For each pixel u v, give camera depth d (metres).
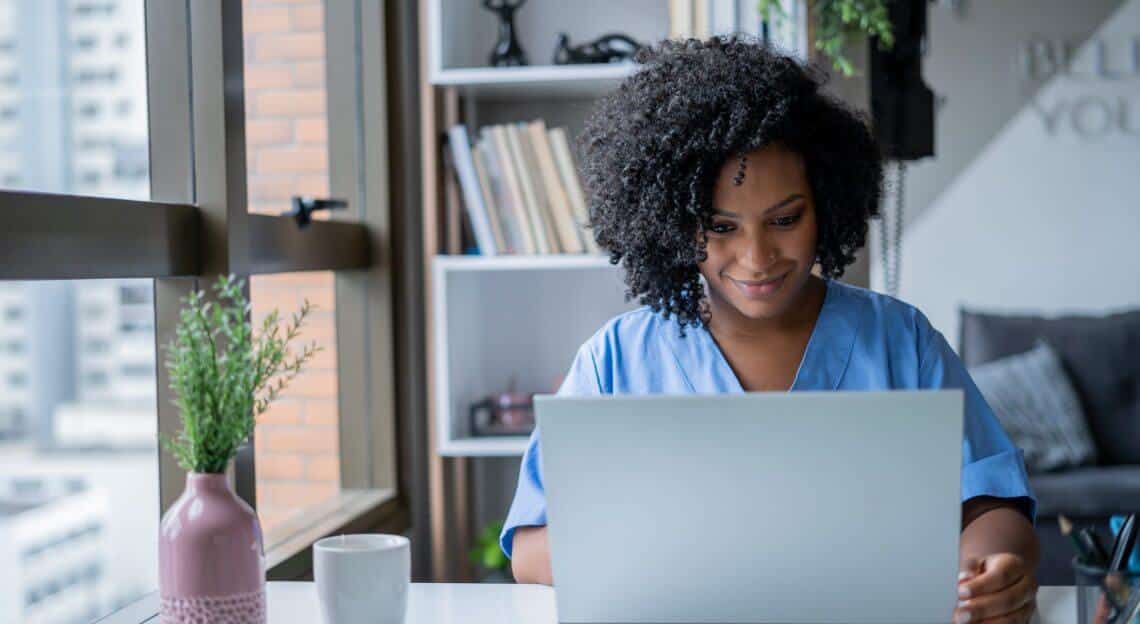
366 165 2.63
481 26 2.96
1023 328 4.22
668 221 1.37
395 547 1.24
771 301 1.36
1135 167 4.68
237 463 1.88
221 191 1.81
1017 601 1.18
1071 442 3.85
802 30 2.62
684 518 1.04
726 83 1.38
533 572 1.41
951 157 4.77
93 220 1.50
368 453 2.65
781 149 1.33
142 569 1.68
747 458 1.02
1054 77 4.70
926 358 1.46
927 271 4.81
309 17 2.37
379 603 1.22
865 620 1.05
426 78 2.68
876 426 1.01
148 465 1.69
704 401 1.02
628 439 1.03
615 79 2.66
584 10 2.96
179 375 1.16
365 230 2.62
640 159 1.40
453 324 2.75
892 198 4.75
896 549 1.03
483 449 2.68
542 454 1.05
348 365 2.61
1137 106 4.66
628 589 1.07
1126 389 4.08
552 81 2.68
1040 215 4.74
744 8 2.64
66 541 1.47
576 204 2.67
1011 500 1.39
